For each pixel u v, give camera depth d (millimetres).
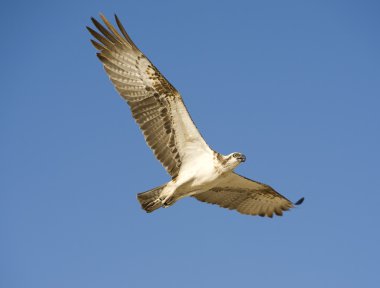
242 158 15906
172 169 15961
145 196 16000
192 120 15719
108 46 16078
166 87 15820
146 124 15953
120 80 16109
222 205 18547
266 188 18141
